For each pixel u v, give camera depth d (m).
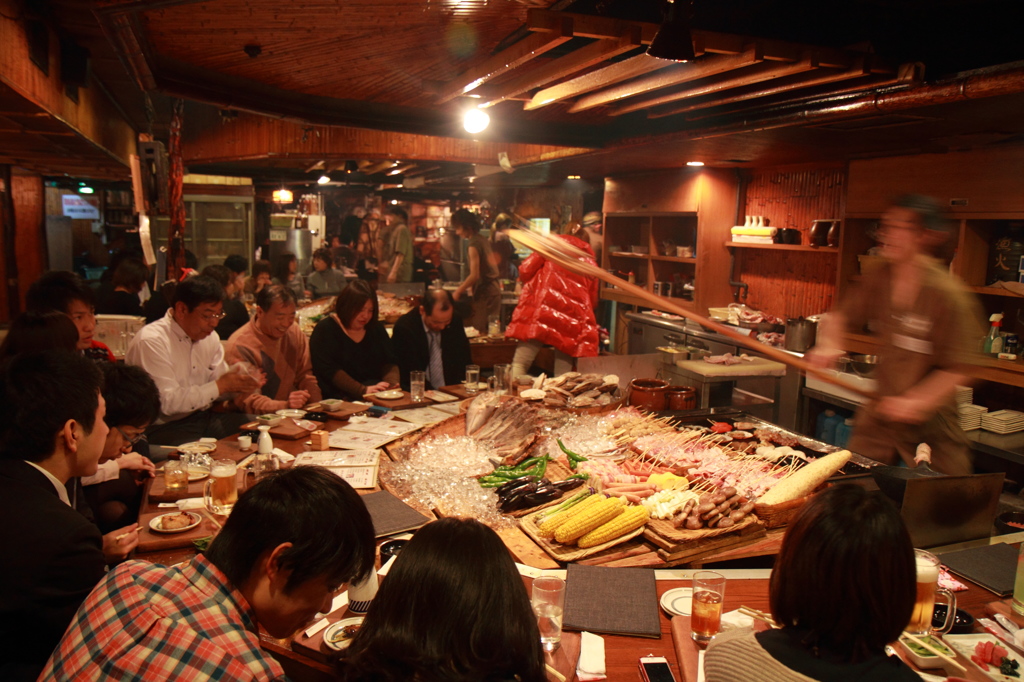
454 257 13.78
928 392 3.00
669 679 1.60
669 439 3.18
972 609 1.96
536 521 2.40
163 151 5.41
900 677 1.15
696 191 6.88
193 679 1.15
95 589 1.32
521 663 1.16
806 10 3.02
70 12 3.62
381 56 3.23
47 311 2.61
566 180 8.91
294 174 10.97
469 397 4.14
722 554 2.26
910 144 4.61
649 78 3.28
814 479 2.52
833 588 1.16
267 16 2.67
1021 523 2.59
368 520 1.38
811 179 6.21
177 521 2.29
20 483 1.64
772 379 5.65
